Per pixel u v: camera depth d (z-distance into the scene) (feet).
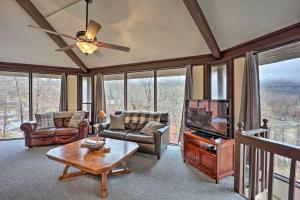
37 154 12.88
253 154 7.29
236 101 12.16
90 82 20.67
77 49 16.79
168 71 16.31
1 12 12.11
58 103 19.66
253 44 10.66
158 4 10.77
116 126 15.15
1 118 17.15
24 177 9.34
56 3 11.68
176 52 14.73
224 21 10.44
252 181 7.36
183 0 9.29
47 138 14.87
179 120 15.81
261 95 10.54
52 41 15.39
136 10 11.51
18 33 14.01
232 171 9.62
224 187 8.59
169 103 16.26
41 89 18.78
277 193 9.17
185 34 12.60
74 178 9.27
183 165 11.18
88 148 9.87
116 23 12.88
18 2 11.21
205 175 9.81
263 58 10.44
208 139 9.88
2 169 10.30
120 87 18.94
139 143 12.63
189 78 14.47
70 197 7.59
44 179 9.14
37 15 12.32
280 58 9.46
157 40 13.89
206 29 10.85
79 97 20.25
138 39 14.17
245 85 10.49
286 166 9.08
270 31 9.56
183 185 8.73
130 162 11.66
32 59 17.17
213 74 14.24
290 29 8.72
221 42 12.19
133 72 18.07
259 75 10.61
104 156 8.71
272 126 9.84
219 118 9.87
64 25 13.64
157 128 13.17
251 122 10.06
